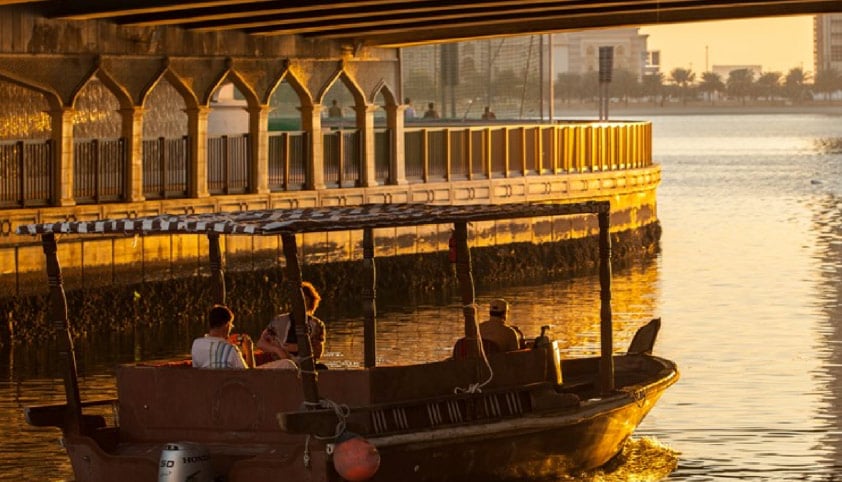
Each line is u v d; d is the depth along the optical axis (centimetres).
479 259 6806
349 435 2727
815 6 6097
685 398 3981
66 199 5384
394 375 2812
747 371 4366
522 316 5631
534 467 3084
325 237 6150
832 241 8306
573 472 3206
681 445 3488
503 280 6825
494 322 3234
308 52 6338
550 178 7244
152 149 5753
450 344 4947
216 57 5950
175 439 2872
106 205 5469
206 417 2852
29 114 5597
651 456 3384
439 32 6612
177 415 2870
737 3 5847
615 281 6725
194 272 5669
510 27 6612
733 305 5825
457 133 6888
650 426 3669
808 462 3347
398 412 2820
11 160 5225
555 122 9612
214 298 3306
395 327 5356
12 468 3341
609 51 10406
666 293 6241
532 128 7206
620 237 7694
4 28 5262
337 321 5512
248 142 6128
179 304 5559
